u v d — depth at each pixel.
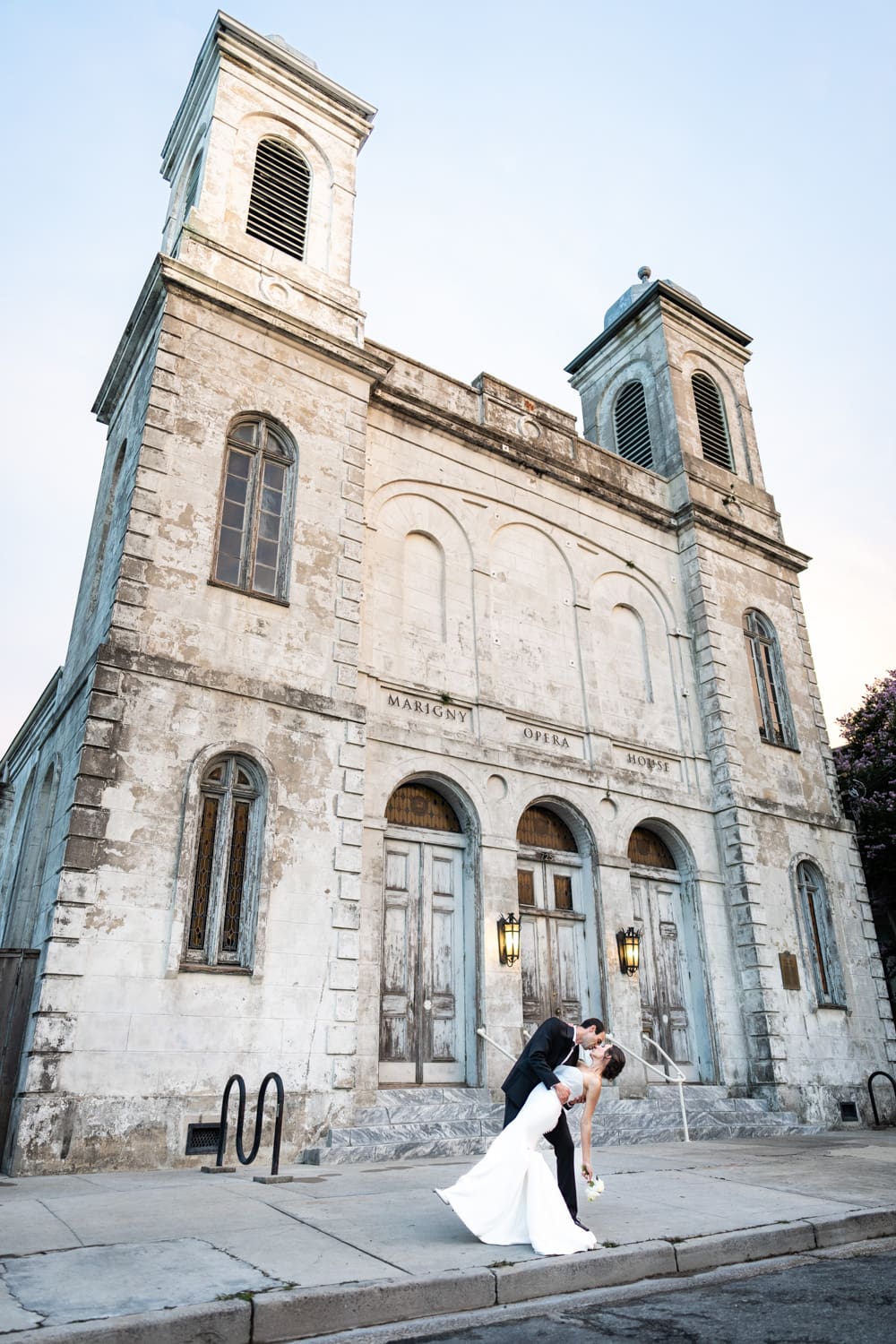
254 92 16.31
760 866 16.97
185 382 12.91
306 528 13.34
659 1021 15.35
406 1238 6.12
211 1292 4.81
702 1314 5.18
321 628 12.88
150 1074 9.59
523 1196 6.09
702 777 17.56
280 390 13.92
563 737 15.86
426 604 14.98
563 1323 5.02
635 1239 6.28
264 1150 10.06
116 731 10.57
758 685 19.45
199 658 11.62
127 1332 4.25
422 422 16.19
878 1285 5.79
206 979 10.30
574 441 18.80
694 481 20.20
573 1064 6.64
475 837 13.94
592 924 14.92
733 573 19.88
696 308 22.52
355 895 11.70
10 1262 5.26
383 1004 12.45
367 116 17.80
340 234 16.34
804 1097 15.44
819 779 19.33
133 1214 6.68
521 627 16.12
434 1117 11.56
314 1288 4.94
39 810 15.21
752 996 15.86
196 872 10.80
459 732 14.43
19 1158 8.66
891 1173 9.48
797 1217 7.15
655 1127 12.66
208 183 14.93
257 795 11.55
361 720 12.66
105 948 9.72
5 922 15.66
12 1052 9.80
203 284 13.52
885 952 21.27
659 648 18.27
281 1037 10.56
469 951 13.41
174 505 12.13
